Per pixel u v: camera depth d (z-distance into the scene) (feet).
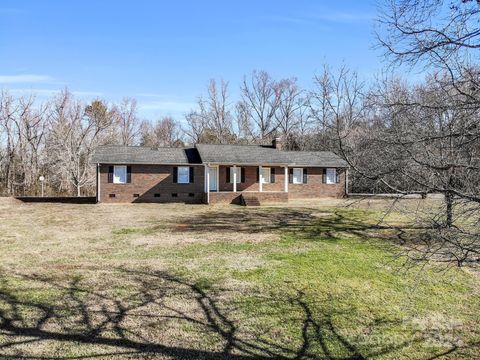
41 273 33.96
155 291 29.73
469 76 12.41
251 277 33.27
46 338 21.80
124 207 88.48
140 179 99.91
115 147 106.63
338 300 28.25
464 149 12.78
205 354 20.48
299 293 29.55
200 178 103.65
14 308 25.94
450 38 12.93
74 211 80.48
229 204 95.45
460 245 13.34
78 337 22.03
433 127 13.17
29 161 141.69
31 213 76.64
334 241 48.91
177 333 22.82
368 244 46.80
